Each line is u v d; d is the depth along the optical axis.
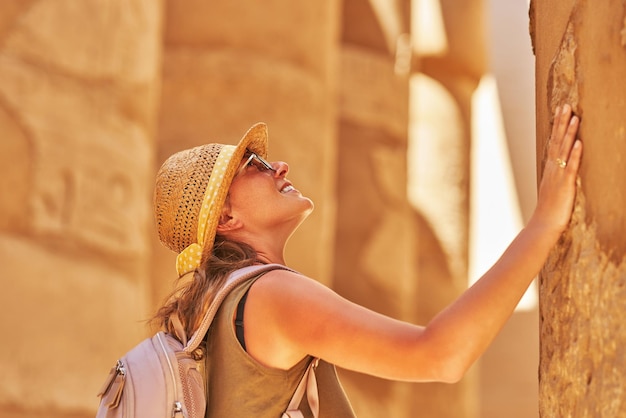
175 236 2.47
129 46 8.59
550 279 2.10
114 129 8.39
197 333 2.21
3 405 7.21
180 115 12.27
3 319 7.33
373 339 2.06
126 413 2.16
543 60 2.23
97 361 7.84
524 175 26.36
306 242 12.77
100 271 8.06
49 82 7.93
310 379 2.22
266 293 2.19
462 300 2.03
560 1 2.10
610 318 1.80
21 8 7.84
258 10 12.62
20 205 7.64
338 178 16.27
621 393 1.75
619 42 1.80
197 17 12.45
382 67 17.06
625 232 1.77
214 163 2.44
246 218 2.46
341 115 16.50
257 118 12.43
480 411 24.14
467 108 20.42
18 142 7.68
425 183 20.09
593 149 1.91
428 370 2.03
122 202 8.38
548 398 2.08
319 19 13.20
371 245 16.20
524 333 24.45
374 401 14.89
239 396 2.17
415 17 20.16
